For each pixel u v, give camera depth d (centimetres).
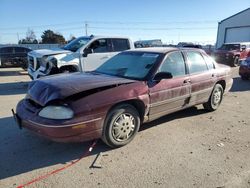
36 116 331
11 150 374
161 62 438
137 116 398
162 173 318
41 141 405
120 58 497
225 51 1864
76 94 335
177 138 430
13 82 1041
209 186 292
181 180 303
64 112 318
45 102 335
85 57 802
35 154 363
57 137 316
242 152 382
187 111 594
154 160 352
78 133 326
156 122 509
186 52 504
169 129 472
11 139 412
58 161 345
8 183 292
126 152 374
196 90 508
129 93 375
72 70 787
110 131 366
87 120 330
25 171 319
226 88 617
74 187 287
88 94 342
